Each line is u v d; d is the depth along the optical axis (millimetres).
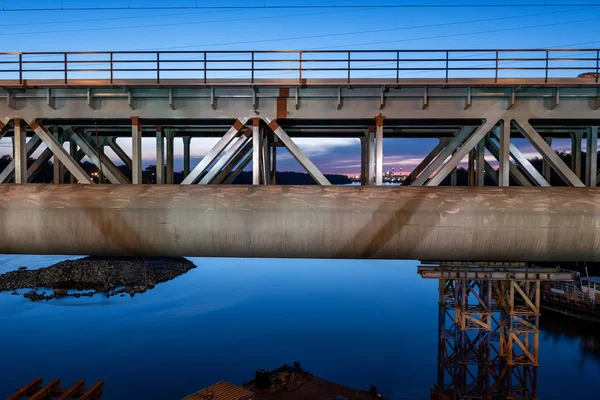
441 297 18422
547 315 41969
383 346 35500
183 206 8062
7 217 8086
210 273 68062
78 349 34781
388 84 9125
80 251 8422
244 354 34125
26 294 49656
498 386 15992
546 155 9297
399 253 8203
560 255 8055
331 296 53156
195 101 9594
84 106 9656
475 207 7902
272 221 7984
